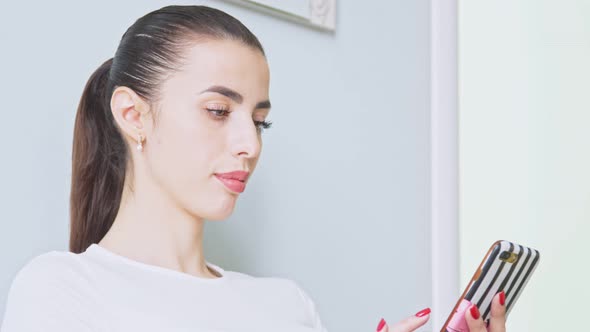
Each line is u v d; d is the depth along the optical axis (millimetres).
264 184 1301
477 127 1989
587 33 2061
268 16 1340
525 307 2062
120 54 965
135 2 1158
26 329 820
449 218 1715
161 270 929
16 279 871
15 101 1007
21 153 1009
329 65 1453
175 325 872
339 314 1421
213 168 923
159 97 925
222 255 1221
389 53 1613
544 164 2051
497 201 2002
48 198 1033
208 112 921
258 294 1049
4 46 1001
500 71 2021
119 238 951
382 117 1575
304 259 1359
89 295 860
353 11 1528
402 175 1613
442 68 1748
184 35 930
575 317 2039
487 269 882
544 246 2035
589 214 2057
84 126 1000
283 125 1345
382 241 1542
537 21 2070
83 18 1089
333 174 1438
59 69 1056
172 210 960
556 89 2061
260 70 961
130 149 966
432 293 1677
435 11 1758
